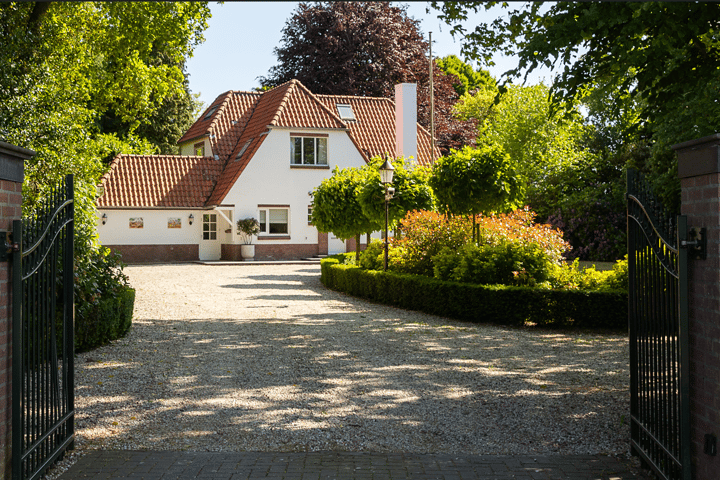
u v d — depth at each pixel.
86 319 8.92
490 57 10.20
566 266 12.93
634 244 5.05
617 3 7.46
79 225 9.17
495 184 14.12
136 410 6.19
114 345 9.41
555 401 6.50
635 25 7.52
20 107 10.77
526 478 4.51
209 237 29.88
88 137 12.96
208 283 19.59
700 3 7.45
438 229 15.28
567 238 28.59
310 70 34.56
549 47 7.80
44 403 4.68
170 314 12.90
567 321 11.49
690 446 4.02
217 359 8.51
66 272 5.26
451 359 8.58
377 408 6.28
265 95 33.66
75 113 12.30
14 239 4.12
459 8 9.80
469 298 12.08
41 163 10.95
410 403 6.46
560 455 5.00
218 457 4.92
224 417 5.97
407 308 14.12
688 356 4.00
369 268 17.19
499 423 5.80
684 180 4.14
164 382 7.27
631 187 5.12
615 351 9.19
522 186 14.71
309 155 30.19
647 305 4.73
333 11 35.12
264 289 18.16
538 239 12.98
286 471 4.62
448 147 37.31
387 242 15.67
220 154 31.48
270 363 8.28
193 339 9.98
